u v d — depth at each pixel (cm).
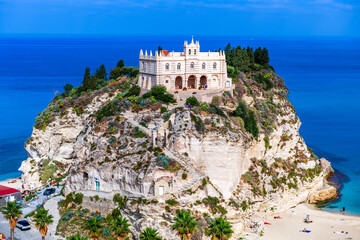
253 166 17550
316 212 17125
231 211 15662
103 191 15625
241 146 16412
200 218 14425
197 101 17150
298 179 18800
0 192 16200
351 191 19125
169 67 18812
